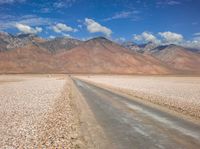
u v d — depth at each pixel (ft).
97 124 48.83
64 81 256.73
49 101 86.48
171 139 37.29
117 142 36.22
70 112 63.52
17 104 77.71
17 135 40.29
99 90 141.38
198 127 45.32
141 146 34.01
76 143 36.17
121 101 87.92
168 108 70.13
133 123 49.37
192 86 181.27
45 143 36.22
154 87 169.07
